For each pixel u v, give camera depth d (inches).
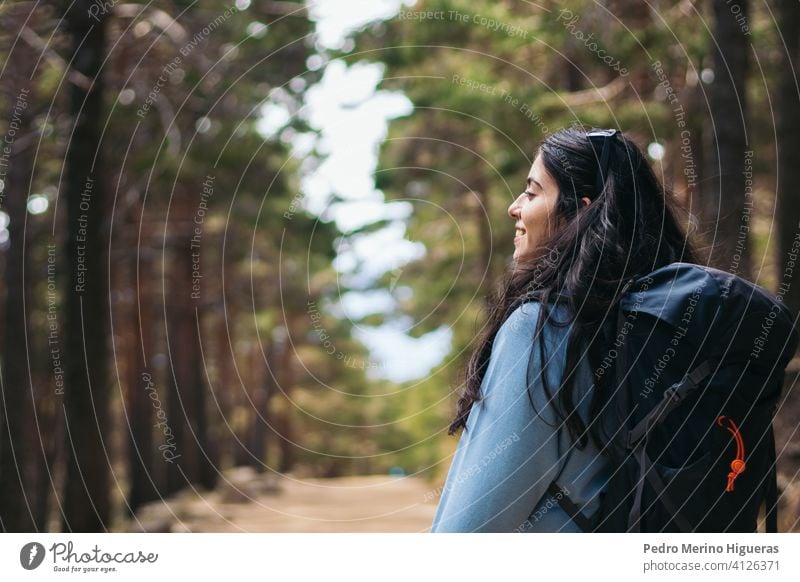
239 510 634.8
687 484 53.8
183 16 420.2
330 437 1651.1
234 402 1375.5
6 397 394.3
